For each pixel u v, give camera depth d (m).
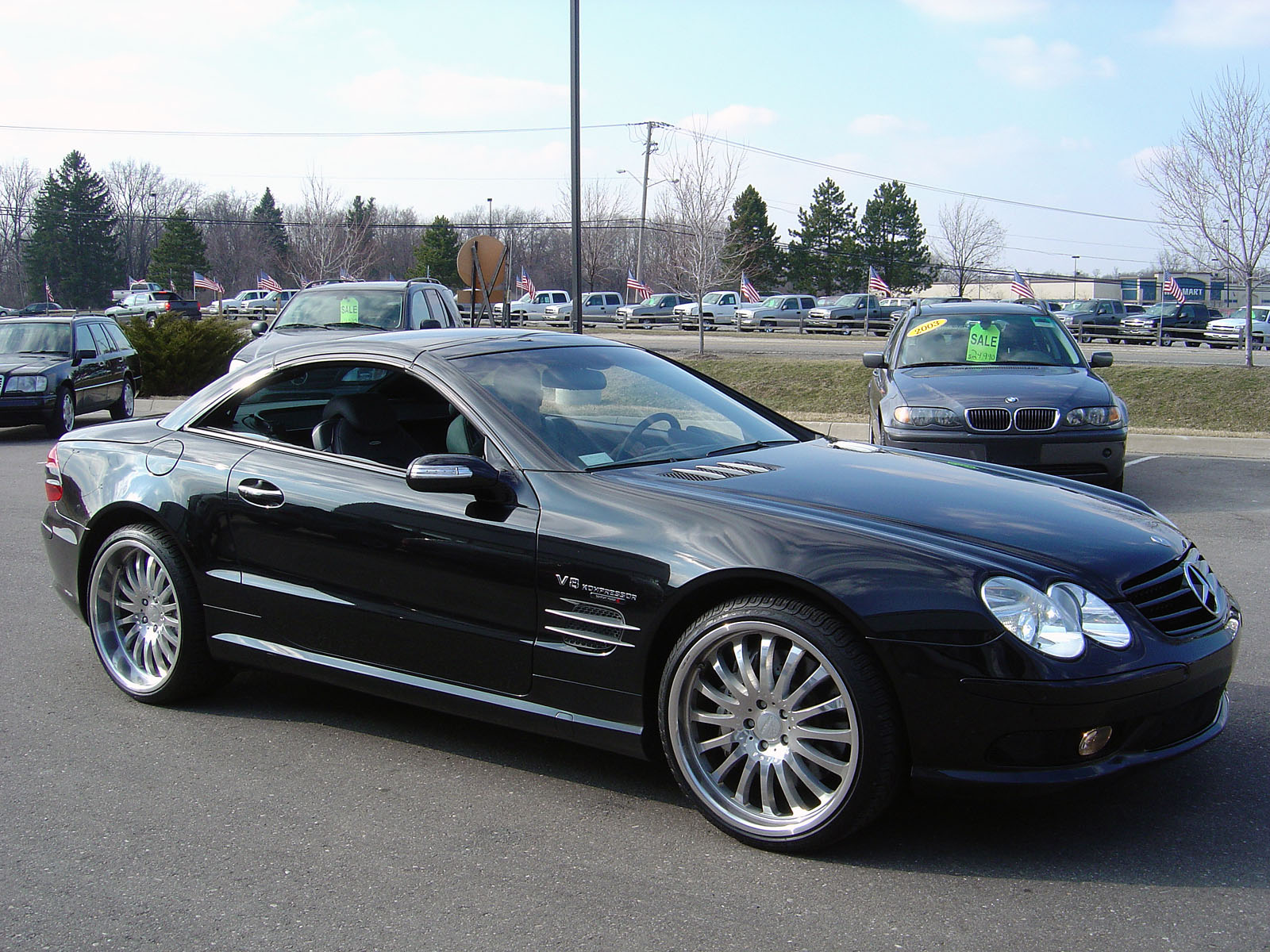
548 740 4.20
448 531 3.80
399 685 4.00
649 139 56.31
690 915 2.91
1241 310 44.00
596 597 3.51
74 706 4.60
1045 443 8.34
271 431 4.69
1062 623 3.07
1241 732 4.11
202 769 3.95
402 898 3.03
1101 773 3.06
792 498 3.56
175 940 2.83
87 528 4.70
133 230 107.25
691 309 45.66
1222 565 6.86
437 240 80.88
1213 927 2.80
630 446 4.03
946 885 3.04
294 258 64.00
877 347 31.38
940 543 3.24
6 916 2.96
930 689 3.05
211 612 4.41
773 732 3.29
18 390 14.37
